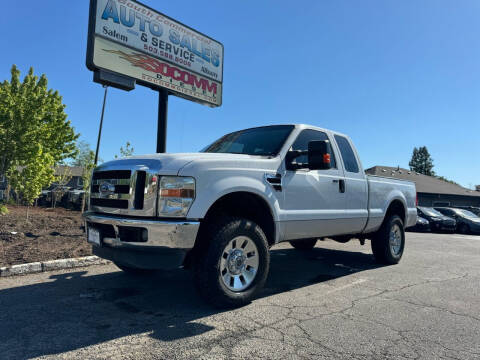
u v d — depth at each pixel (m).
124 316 3.55
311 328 3.29
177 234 3.37
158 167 3.56
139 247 3.43
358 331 3.24
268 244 4.25
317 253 7.89
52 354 2.70
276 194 4.22
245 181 3.90
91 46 7.47
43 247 6.73
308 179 4.67
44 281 4.88
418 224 17.84
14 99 11.88
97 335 3.07
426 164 82.94
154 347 2.84
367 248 8.85
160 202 3.48
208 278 3.57
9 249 6.45
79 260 5.78
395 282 5.14
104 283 4.82
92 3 7.54
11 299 4.07
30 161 11.73
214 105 10.16
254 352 2.77
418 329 3.32
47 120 18.14
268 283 5.03
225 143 5.41
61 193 20.84
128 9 8.12
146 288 4.60
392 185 6.53
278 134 4.87
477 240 12.59
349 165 5.57
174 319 3.47
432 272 5.93
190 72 9.49
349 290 4.66
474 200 35.25
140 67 8.29
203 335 3.09
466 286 5.00
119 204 3.71
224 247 3.64
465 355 2.79
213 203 3.77
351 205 5.39
